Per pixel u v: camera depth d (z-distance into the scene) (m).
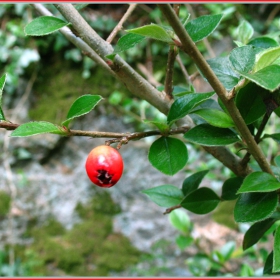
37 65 0.46
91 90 0.46
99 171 0.13
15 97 0.45
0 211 0.42
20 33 0.45
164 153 0.14
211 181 0.40
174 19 0.11
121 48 0.13
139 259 0.42
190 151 0.36
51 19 0.14
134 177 0.43
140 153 0.44
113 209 0.43
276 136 0.14
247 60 0.13
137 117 0.44
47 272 0.41
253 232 0.15
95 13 0.48
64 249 0.42
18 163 0.43
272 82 0.11
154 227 0.43
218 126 0.13
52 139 0.43
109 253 0.42
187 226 0.26
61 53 0.46
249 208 0.13
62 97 0.46
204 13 0.47
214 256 0.27
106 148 0.13
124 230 0.43
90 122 0.45
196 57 0.12
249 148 0.13
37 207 0.43
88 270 0.42
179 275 0.40
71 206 0.43
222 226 0.41
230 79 0.14
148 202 0.43
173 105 0.14
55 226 0.43
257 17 0.48
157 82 0.46
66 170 0.44
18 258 0.41
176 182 0.43
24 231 0.42
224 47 0.46
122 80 0.15
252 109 0.14
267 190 0.13
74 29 0.15
